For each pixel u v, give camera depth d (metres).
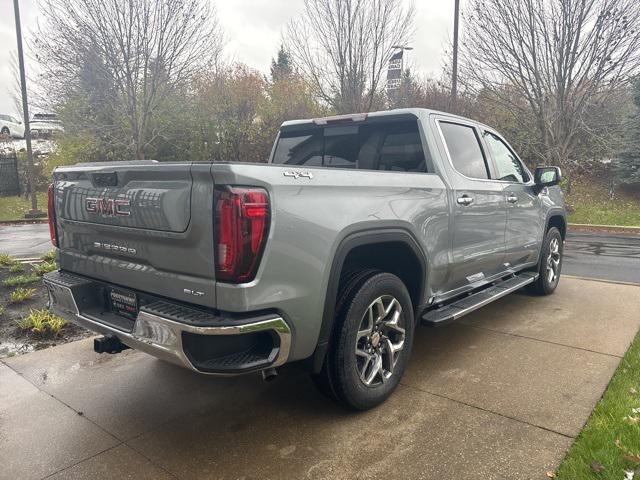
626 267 7.80
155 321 2.45
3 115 24.98
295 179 2.54
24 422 3.04
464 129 4.37
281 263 2.45
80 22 14.15
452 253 3.82
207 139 19.56
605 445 2.61
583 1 12.83
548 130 14.38
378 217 3.01
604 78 13.48
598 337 4.33
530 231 5.18
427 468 2.52
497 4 13.26
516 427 2.86
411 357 3.97
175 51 15.05
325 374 2.93
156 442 2.81
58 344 4.40
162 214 2.52
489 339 4.34
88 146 19.09
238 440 2.81
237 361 2.42
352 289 2.95
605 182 18.39
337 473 2.50
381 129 4.05
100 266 3.03
